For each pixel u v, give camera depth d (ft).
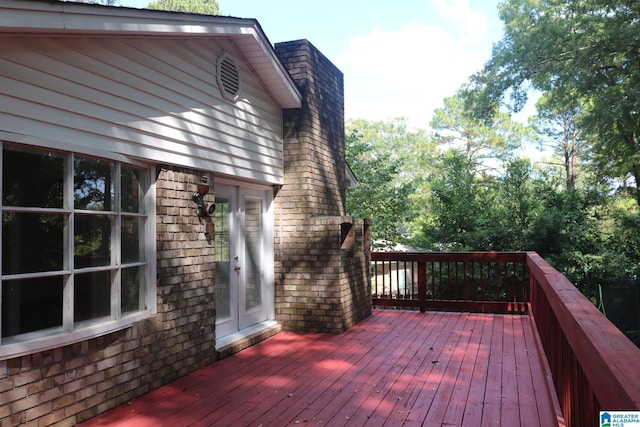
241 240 20.67
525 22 63.72
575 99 61.87
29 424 10.56
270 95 21.74
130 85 13.62
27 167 10.72
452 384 14.75
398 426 11.68
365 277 26.16
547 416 12.14
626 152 58.90
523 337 20.93
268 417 12.32
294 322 22.44
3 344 10.05
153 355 14.40
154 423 11.94
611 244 52.24
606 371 4.72
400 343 20.07
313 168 22.95
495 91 62.69
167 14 13.60
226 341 18.58
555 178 55.06
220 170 17.93
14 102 10.31
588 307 8.10
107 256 12.88
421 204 81.61
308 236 22.31
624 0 50.98
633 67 52.70
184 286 15.89
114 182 13.21
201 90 16.89
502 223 51.03
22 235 10.57
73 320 11.62
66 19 10.62
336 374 15.89
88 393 12.13
